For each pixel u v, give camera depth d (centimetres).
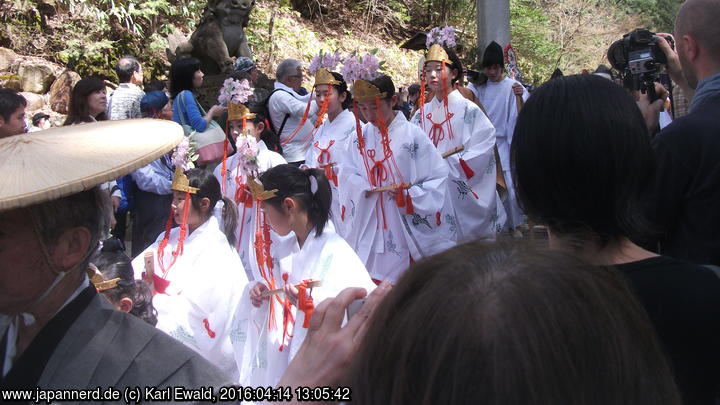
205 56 784
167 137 144
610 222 145
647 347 84
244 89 461
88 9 851
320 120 516
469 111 532
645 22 1770
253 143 417
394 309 86
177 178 329
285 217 287
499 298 77
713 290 136
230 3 786
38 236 133
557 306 76
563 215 146
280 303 284
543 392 73
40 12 861
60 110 750
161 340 134
